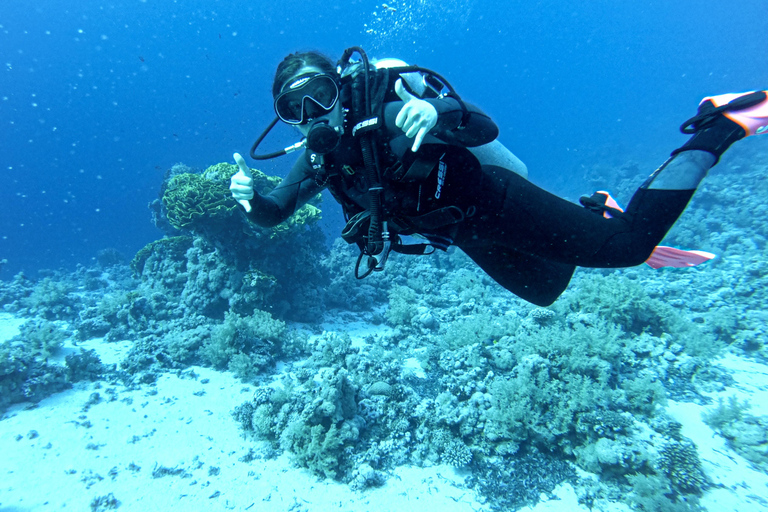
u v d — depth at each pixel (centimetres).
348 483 580
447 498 554
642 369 780
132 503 556
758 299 1070
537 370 678
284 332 996
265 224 243
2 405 760
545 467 590
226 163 1273
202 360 938
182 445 671
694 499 530
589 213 205
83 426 720
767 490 561
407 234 206
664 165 207
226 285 1100
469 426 627
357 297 1319
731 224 1605
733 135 196
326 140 177
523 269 267
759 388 770
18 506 555
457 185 186
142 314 1102
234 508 546
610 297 905
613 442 579
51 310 1277
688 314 1039
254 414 698
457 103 172
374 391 713
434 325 1079
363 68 192
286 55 215
